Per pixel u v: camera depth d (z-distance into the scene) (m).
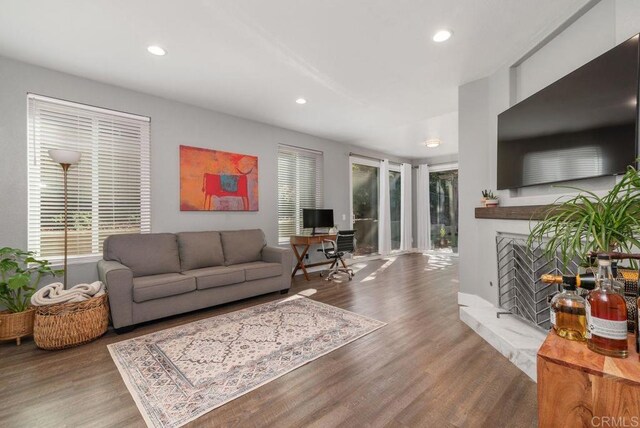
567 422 0.92
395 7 2.06
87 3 2.00
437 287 4.25
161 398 1.69
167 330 2.69
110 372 1.98
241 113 4.25
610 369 0.87
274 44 2.52
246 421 1.51
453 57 2.74
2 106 2.70
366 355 2.20
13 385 1.83
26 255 2.72
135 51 2.62
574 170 2.00
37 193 2.91
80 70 2.97
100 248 3.26
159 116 3.65
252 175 4.54
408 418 1.52
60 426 1.48
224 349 2.30
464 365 2.04
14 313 2.40
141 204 3.54
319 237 4.82
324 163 5.74
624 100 1.67
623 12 1.70
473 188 3.22
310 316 3.03
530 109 2.41
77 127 3.12
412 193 8.16
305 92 3.53
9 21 2.19
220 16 2.15
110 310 2.64
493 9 2.09
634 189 1.21
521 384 1.81
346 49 2.60
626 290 1.06
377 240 7.21
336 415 1.55
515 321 2.53
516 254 2.53
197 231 3.83
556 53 2.33
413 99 3.74
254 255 4.04
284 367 2.03
